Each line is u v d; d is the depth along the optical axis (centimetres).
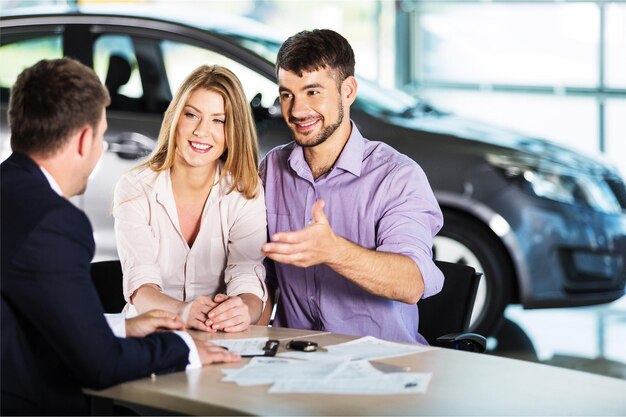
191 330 299
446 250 531
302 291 331
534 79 997
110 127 543
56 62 244
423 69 1029
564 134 987
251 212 335
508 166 525
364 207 324
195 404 227
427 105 585
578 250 527
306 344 270
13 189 239
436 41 1020
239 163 332
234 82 329
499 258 525
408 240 308
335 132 323
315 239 270
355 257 280
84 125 244
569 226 525
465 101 1018
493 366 255
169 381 242
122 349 240
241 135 331
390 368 250
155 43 559
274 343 273
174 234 335
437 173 525
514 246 521
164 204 332
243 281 329
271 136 534
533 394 232
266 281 347
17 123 243
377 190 322
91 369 235
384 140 531
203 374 247
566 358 520
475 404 224
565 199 528
